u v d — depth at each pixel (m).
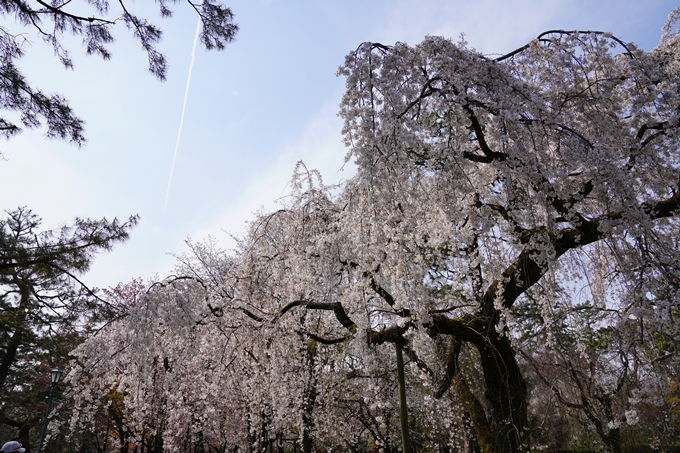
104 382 8.66
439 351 6.41
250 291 7.77
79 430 14.16
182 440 12.36
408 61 4.88
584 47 5.34
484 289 6.48
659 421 5.66
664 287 4.45
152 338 6.98
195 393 10.16
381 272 5.58
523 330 8.10
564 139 4.75
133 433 10.97
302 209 7.30
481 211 4.52
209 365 8.56
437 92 4.63
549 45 5.49
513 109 4.46
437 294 8.05
